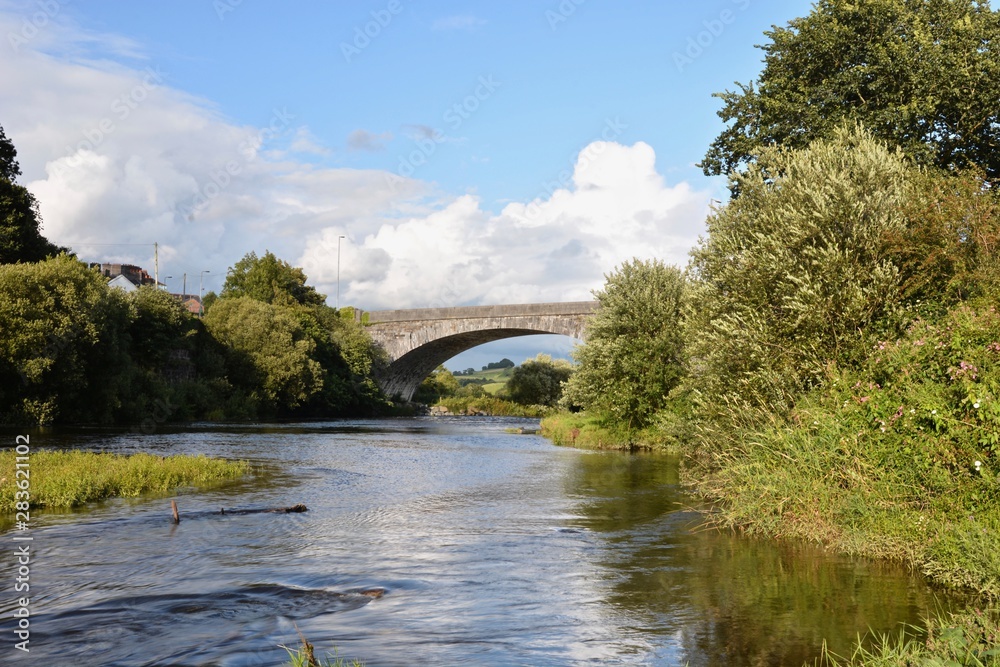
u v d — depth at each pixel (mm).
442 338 75625
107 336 45219
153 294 57188
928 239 13461
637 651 6688
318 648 6820
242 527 13109
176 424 49625
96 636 7145
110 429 40844
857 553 10258
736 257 16031
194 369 61531
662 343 30906
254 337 66000
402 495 17500
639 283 32469
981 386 9336
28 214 50656
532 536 12320
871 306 13570
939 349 10742
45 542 11688
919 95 22297
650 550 11117
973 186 13133
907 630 7082
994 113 22609
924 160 21859
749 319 15039
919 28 23906
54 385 41500
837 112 23688
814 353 13805
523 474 22281
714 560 10336
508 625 7496
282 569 9922
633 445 32781
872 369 11953
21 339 38469
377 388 78750
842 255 13812
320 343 75188
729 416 15094
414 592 8797
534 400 94625
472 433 48219
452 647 6832
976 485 9211
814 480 11641
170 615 7844
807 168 15664
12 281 39562
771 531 11852
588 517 14305
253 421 58375
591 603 8297
